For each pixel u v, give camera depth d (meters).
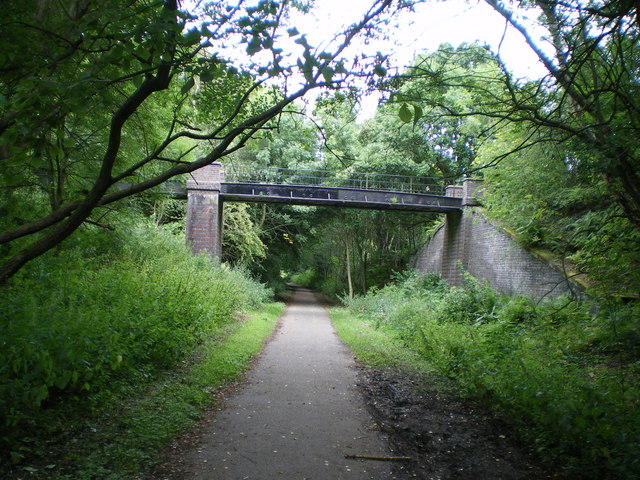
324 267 44.44
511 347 8.38
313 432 5.00
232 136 4.16
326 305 28.09
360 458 4.32
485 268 18.98
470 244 20.64
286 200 19.98
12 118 3.79
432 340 10.08
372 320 17.03
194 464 3.95
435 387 7.12
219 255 20.45
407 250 31.95
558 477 3.97
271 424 5.19
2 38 4.00
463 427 5.32
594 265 9.09
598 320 9.64
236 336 10.78
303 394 6.60
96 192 3.84
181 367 7.30
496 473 4.05
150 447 4.15
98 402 5.03
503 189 14.28
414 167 23.73
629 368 7.11
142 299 7.72
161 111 10.22
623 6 4.34
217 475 3.76
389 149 24.17
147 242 14.34
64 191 7.28
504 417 5.54
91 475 3.44
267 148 25.14
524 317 12.44
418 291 20.06
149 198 11.82
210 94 6.08
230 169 23.11
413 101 5.53
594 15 4.85
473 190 20.39
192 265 15.19
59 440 4.03
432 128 23.61
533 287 15.25
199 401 5.68
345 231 28.08
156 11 3.87
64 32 4.51
